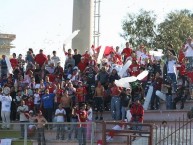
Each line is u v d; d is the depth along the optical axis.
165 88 76.62
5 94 81.25
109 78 79.12
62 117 75.94
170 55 77.38
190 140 63.50
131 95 77.88
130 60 79.38
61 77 83.19
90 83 79.38
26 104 79.56
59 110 76.12
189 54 79.62
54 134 69.69
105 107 78.94
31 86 81.75
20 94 81.62
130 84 77.88
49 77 83.12
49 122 72.75
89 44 96.00
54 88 78.88
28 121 78.50
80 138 68.81
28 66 85.19
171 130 64.62
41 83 80.12
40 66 85.19
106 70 80.38
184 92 76.06
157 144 64.19
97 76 79.50
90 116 74.44
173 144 66.75
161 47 144.62
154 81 77.31
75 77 81.50
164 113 75.31
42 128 69.56
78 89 77.38
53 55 86.69
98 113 78.00
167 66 77.19
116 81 73.88
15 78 84.69
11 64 86.19
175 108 76.31
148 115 76.12
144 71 74.50
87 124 68.69
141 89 77.81
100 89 77.88
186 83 77.75
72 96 77.25
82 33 95.88
